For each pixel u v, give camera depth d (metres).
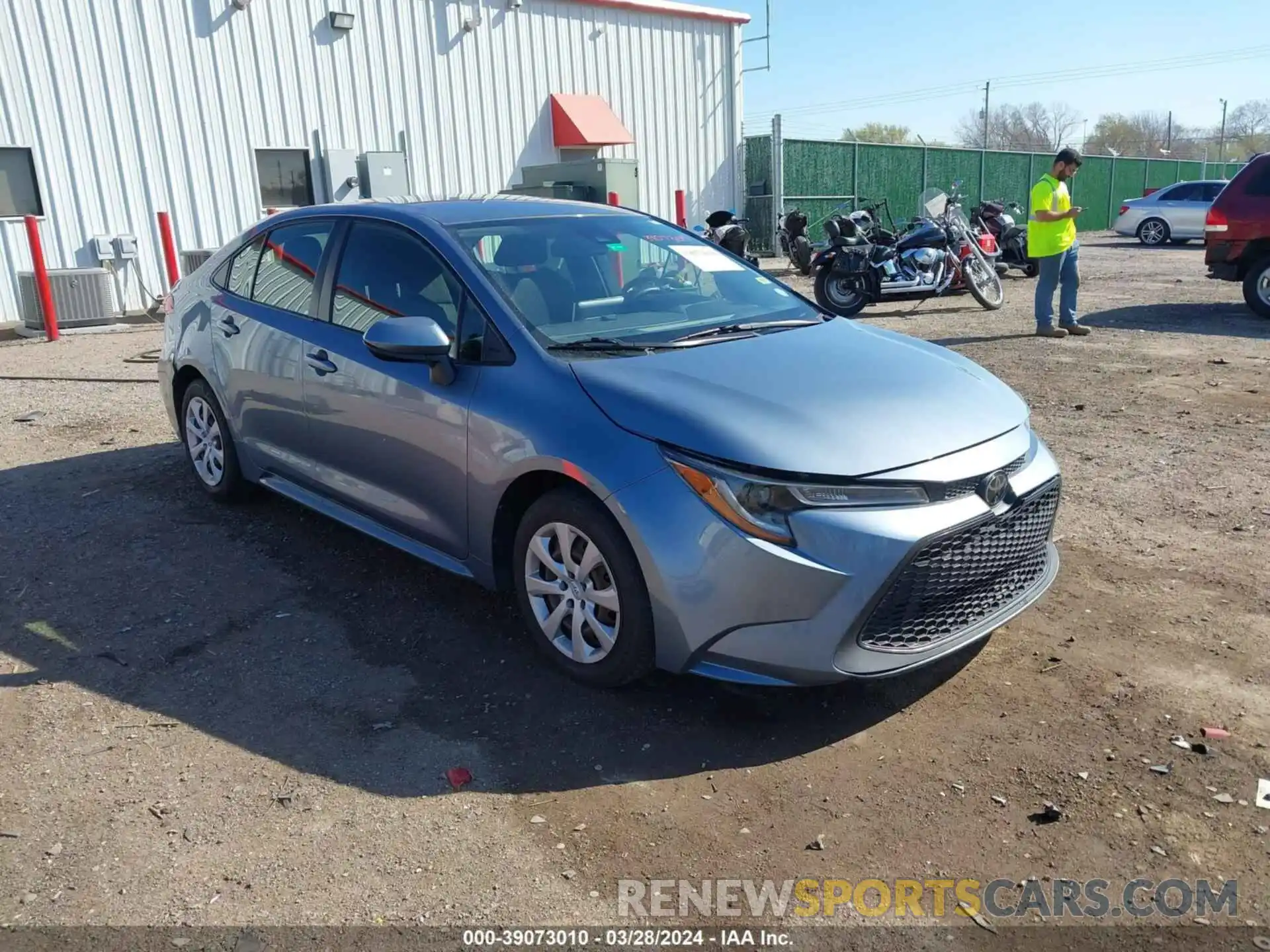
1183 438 6.38
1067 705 3.33
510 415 3.47
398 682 3.56
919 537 2.97
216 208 14.84
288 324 4.61
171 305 5.69
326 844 2.72
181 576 4.49
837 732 3.23
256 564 4.61
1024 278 16.03
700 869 2.62
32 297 11.95
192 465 5.55
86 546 4.84
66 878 2.59
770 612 2.98
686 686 3.52
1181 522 4.92
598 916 2.46
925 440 3.16
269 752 3.15
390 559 4.65
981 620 3.31
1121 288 14.38
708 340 3.78
